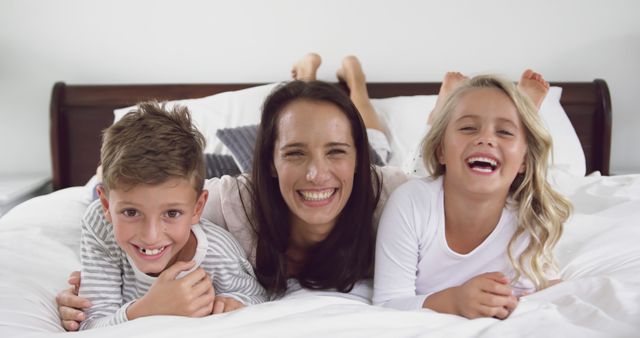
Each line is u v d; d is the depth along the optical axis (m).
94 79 2.51
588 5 2.47
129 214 0.90
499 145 1.01
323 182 0.99
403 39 2.52
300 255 1.17
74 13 2.47
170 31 2.50
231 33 2.51
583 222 1.32
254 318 0.80
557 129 2.10
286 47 2.52
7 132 2.54
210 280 0.95
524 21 2.49
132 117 0.94
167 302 0.87
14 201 2.20
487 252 1.08
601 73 2.52
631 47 2.49
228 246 1.02
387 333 0.75
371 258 1.15
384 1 2.49
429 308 0.95
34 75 2.51
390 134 2.16
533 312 0.81
